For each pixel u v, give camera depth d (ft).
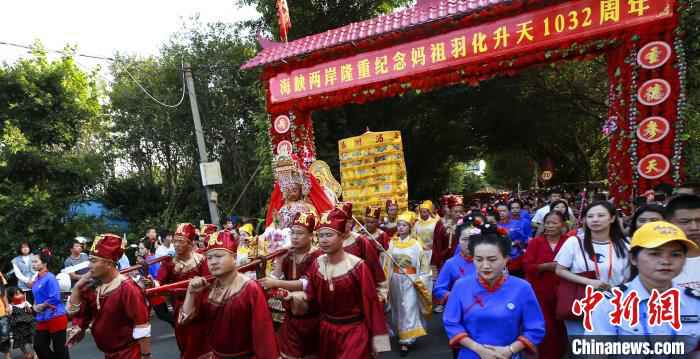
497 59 26.43
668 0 22.30
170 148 66.85
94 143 61.57
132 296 12.70
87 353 24.08
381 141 28.17
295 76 33.12
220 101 61.31
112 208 61.36
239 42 61.05
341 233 13.15
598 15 23.81
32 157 39.86
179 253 18.43
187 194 64.39
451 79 27.96
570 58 25.94
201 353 14.57
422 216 28.76
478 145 83.71
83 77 44.32
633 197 24.06
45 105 41.34
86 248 41.81
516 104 63.62
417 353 20.11
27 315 22.12
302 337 14.55
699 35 25.03
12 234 37.22
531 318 9.85
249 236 24.08
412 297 20.25
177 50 61.21
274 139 35.19
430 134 65.31
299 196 20.97
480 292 10.11
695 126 33.68
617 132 25.53
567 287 13.10
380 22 29.91
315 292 13.53
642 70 23.56
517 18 25.73
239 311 10.93
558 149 90.84
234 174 62.85
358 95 31.22
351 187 29.22
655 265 8.43
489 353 9.56
